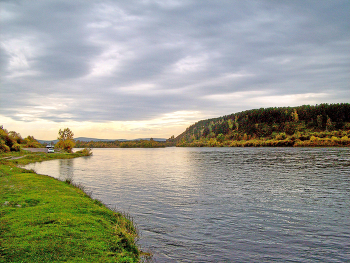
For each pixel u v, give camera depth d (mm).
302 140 150750
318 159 58969
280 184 28547
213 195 22984
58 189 20125
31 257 7730
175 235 12992
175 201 20641
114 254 8938
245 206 19062
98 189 26141
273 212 17469
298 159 60531
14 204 14000
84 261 7945
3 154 72625
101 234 10523
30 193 17422
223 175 36844
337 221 15531
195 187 27156
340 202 20172
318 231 13844
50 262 7555
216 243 12070
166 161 70500
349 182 29078
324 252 11281
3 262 7262
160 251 10930
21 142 147375
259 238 12797
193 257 10500
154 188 26688
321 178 32219
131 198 21750
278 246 11859
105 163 64250
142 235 12844
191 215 16672
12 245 8414
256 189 25766
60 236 9562
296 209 18234
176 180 32625
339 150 94438
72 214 12656
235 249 11445
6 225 10352
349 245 12023
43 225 10594
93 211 13805
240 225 14742
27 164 58344
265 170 41812
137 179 33781
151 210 17844
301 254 11055
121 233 11211
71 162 67062
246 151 111562
